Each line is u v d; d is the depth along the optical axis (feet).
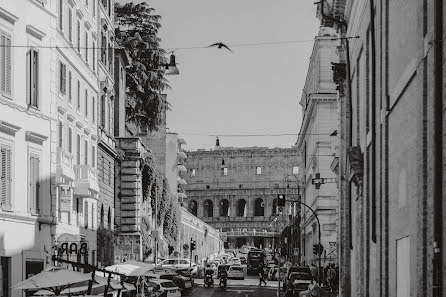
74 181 154.10
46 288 83.10
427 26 63.67
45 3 131.44
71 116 151.64
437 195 59.77
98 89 185.47
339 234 143.23
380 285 88.99
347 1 125.18
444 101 58.90
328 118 268.00
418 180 64.75
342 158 139.54
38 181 127.54
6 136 115.55
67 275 77.97
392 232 82.79
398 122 79.15
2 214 112.78
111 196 204.33
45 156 130.62
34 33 125.70
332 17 138.41
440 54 59.98
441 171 59.72
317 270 213.25
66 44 148.25
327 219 266.36
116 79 229.66
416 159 66.85
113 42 213.05
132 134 279.69
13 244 117.29
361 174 111.34
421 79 64.28
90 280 79.77
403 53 76.54
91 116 176.24
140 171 232.12
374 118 94.79
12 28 117.80
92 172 162.71
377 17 93.40
